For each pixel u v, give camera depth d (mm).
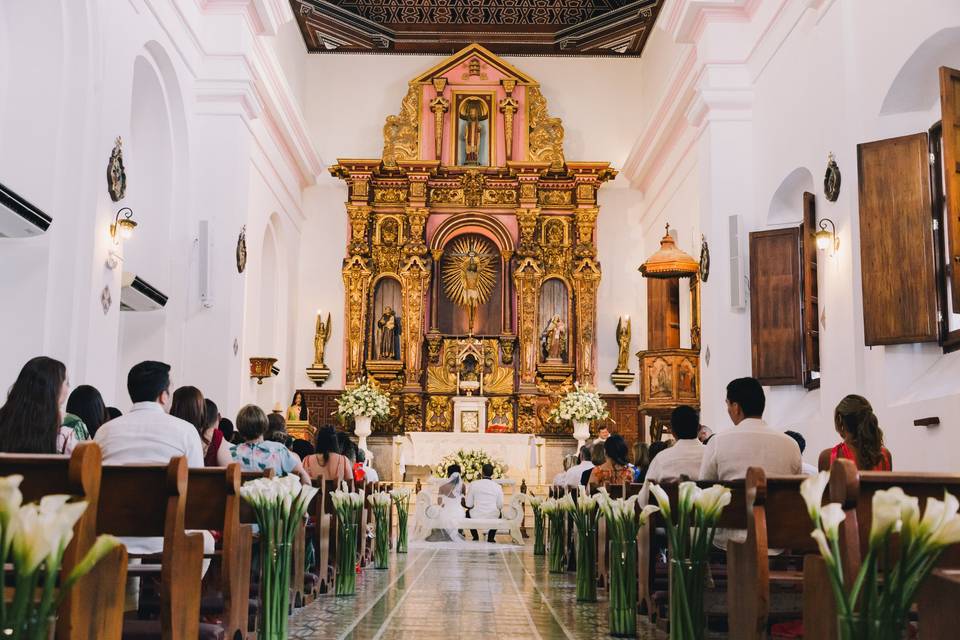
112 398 10516
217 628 4566
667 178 18531
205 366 13445
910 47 8953
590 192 21000
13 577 3342
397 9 21219
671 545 4656
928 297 8773
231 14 13984
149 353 13297
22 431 4602
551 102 21781
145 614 5645
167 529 3752
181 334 13445
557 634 6363
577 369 20578
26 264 9555
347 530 8289
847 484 3164
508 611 7402
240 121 13930
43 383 4695
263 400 18922
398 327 20797
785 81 12258
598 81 21859
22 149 9625
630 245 21250
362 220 20938
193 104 13766
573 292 20859
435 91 21547
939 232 9055
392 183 21125
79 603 2996
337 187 21422
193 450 5070
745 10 13594
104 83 10156
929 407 8320
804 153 11594
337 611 7320
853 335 9898
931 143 9398
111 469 3783
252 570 6676
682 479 5449
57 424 4711
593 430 20094
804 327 12133
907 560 2432
